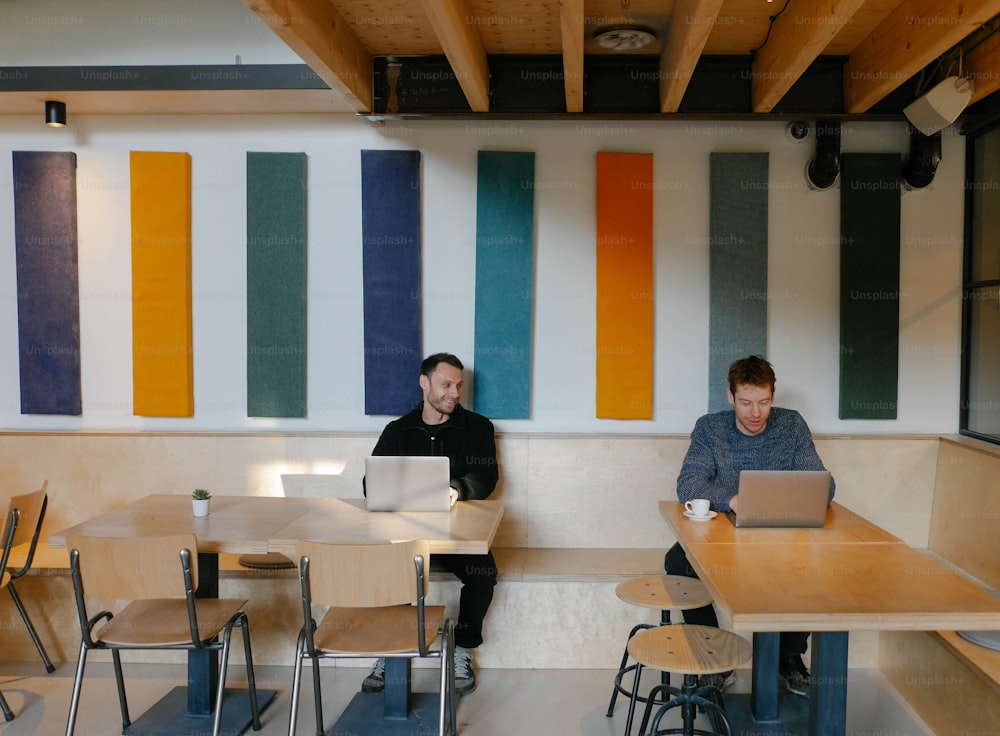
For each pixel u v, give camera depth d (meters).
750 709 4.02
